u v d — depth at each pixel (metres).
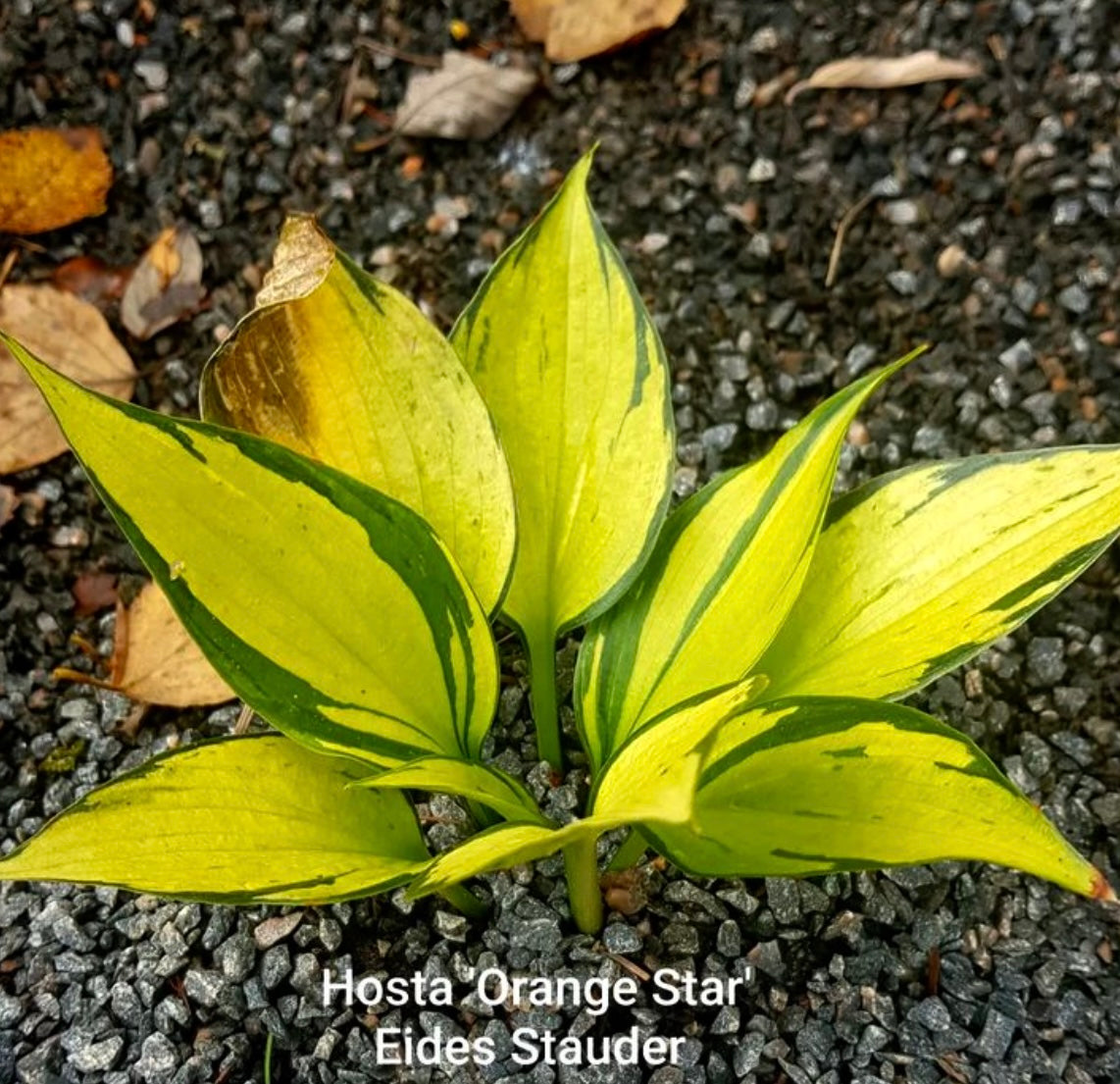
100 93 0.39
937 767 0.20
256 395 0.22
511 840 0.18
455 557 0.23
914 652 0.22
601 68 0.40
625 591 0.24
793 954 0.26
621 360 0.24
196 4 0.41
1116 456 0.22
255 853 0.21
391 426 0.23
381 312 0.22
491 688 0.23
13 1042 0.26
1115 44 0.40
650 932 0.27
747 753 0.21
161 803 0.21
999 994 0.26
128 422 0.19
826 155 0.39
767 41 0.40
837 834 0.20
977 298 0.36
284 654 0.21
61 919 0.27
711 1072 0.25
